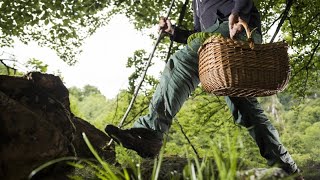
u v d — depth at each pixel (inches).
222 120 310.7
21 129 111.0
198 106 320.2
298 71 362.9
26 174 107.3
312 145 747.4
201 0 126.0
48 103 130.5
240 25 109.5
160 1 282.8
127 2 280.8
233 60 96.7
